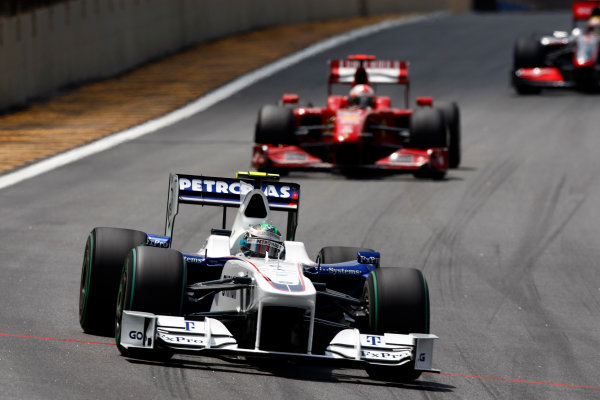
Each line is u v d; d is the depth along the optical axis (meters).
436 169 61.47
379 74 66.44
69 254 42.84
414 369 25.64
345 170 64.88
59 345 27.70
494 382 27.83
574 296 39.38
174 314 25.84
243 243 28.39
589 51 100.88
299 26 169.62
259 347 25.06
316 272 28.22
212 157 71.25
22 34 98.38
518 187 60.69
